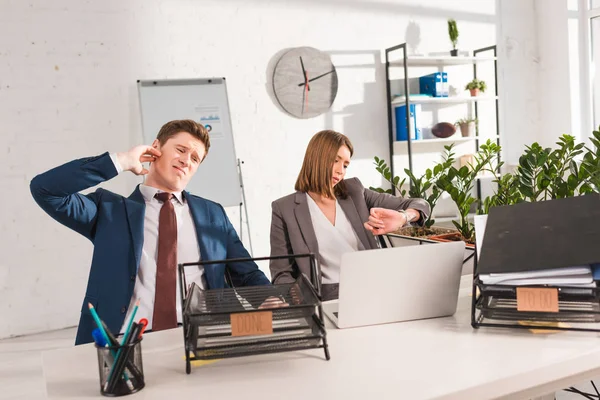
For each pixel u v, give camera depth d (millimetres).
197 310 1034
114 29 3891
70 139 3801
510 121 5254
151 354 1113
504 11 5168
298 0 4414
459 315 1296
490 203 2445
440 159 5012
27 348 3443
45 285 3766
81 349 1185
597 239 1138
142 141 3893
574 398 2273
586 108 5125
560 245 1153
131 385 925
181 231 1742
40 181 1535
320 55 4484
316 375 969
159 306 1621
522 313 1129
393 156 4816
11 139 3641
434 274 1254
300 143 4484
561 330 1126
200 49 4133
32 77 3676
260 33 4309
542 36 5270
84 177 1544
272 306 1055
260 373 988
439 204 4930
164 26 4027
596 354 1018
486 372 950
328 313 1356
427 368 979
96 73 3854
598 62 5051
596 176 2193
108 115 3898
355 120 4672
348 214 2123
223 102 4090
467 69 5070
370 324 1243
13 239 3674
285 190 4453
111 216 1676
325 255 2037
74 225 1676
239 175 4172
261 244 4402
